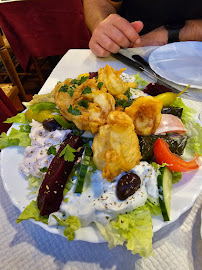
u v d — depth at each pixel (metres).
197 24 0.47
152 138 0.24
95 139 0.23
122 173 0.21
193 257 0.19
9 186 0.23
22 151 0.26
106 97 0.23
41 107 0.29
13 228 0.22
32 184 0.23
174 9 0.51
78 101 0.24
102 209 0.20
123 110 0.25
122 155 0.20
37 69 0.73
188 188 0.22
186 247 0.19
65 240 0.21
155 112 0.23
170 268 0.18
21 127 0.29
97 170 0.22
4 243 0.21
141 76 0.37
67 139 0.24
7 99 0.51
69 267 0.19
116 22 0.41
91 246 0.20
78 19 0.62
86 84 0.25
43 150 0.25
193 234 0.20
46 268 0.19
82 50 0.45
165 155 0.22
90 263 0.19
